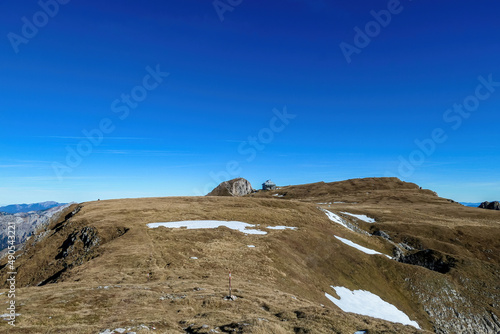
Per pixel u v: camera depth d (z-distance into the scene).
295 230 63.12
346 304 43.34
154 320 17.84
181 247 44.34
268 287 33.44
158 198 96.00
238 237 53.12
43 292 24.36
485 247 77.69
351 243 68.94
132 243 45.38
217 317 19.34
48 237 58.31
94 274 32.47
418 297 53.53
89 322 17.67
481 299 54.75
